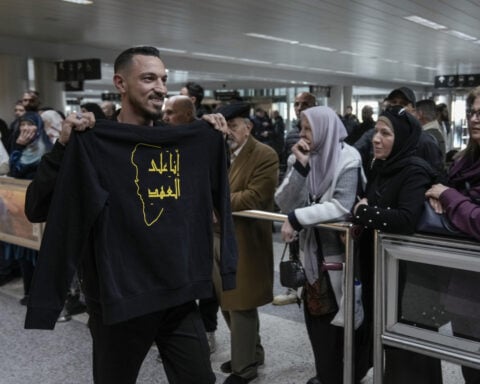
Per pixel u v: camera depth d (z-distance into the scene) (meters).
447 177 2.10
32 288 1.59
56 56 12.81
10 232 3.91
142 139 1.70
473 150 1.98
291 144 4.70
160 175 1.74
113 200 1.66
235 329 2.75
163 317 1.85
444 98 29.14
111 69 16.45
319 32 11.05
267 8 8.52
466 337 1.89
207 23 9.91
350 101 24.56
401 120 2.10
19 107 5.65
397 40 12.34
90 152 1.62
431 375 2.15
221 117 1.89
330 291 2.38
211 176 1.90
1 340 3.44
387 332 2.08
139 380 2.89
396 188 2.04
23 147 3.97
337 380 2.44
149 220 1.71
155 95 1.73
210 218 1.86
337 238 2.36
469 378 2.08
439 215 1.91
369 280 2.35
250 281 2.71
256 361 2.83
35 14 9.00
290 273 2.35
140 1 8.00
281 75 20.61
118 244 1.67
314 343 2.47
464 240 1.85
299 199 2.42
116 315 1.64
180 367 1.84
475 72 21.03
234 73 18.47
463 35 11.52
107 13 8.93
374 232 2.11
